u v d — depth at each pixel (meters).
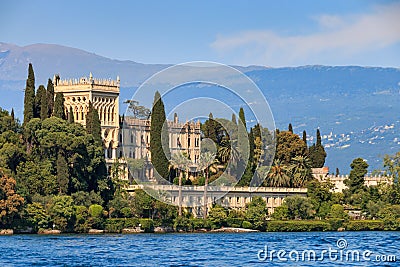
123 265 196.12
